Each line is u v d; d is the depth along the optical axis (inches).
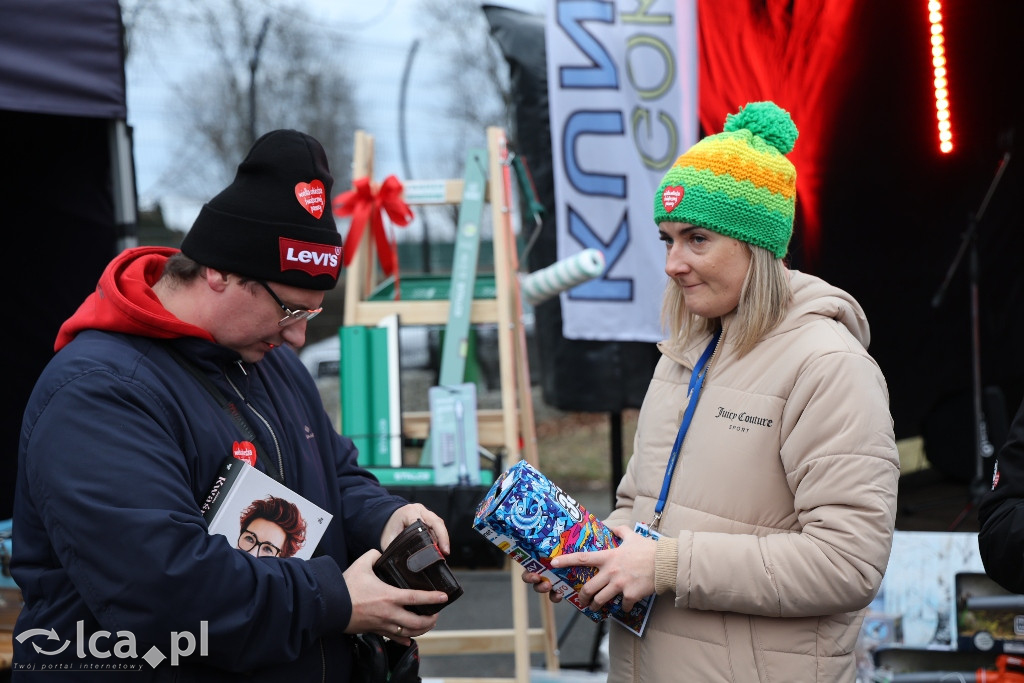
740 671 62.2
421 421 121.6
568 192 158.4
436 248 317.7
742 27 162.2
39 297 146.3
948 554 103.1
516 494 62.3
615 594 61.8
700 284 65.2
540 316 176.2
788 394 62.4
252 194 57.6
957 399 214.4
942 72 170.4
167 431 55.5
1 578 119.3
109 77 118.8
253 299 57.9
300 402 68.4
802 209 172.7
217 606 51.8
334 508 68.1
